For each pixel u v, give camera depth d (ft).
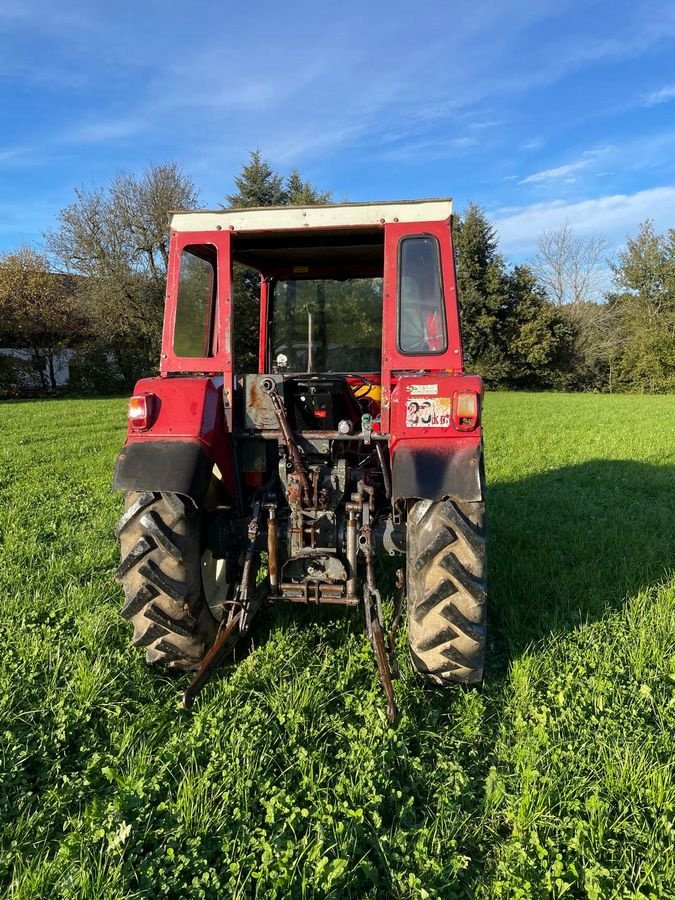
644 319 137.80
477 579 9.63
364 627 12.85
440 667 10.10
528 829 7.72
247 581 10.31
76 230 107.14
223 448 10.84
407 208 10.50
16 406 75.31
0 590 14.42
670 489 25.52
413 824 7.79
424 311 10.59
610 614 13.55
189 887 6.79
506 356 132.77
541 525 19.97
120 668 11.09
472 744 9.32
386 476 11.35
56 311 104.12
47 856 7.20
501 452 35.65
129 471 9.85
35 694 10.29
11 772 8.48
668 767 8.44
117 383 111.14
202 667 9.86
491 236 127.54
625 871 7.02
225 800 7.89
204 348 12.34
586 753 8.95
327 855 7.16
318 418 11.25
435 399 9.83
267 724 9.48
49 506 22.47
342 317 15.43
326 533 10.69
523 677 10.69
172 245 11.05
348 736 9.29
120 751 8.95
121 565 10.22
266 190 104.68
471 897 6.85
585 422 54.49
